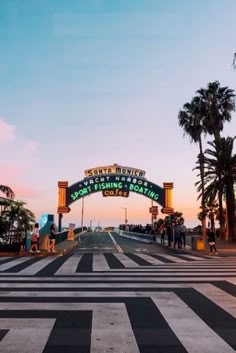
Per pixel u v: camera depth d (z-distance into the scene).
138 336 7.07
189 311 9.02
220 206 50.56
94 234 83.44
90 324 7.84
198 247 32.78
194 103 53.06
